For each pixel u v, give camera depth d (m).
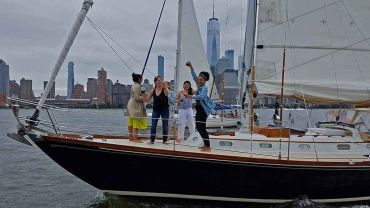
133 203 9.46
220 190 9.26
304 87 10.65
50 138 8.74
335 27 10.85
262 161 8.98
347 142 10.20
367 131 11.02
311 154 9.94
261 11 10.61
